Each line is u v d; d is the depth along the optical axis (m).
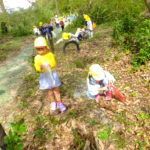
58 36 12.46
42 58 3.22
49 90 3.64
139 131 2.94
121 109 3.48
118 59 5.71
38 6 23.28
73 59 6.46
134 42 6.32
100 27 12.02
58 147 3.02
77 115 3.52
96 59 6.05
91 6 14.98
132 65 5.17
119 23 7.57
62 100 4.10
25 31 17.78
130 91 4.02
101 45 7.35
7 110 4.20
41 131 3.37
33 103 4.27
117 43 6.81
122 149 2.69
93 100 3.88
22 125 2.55
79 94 4.23
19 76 6.14
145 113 3.29
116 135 2.92
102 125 3.16
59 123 3.46
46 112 3.84
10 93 5.00
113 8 14.41
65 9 19.61
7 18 19.83
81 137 3.11
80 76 5.11
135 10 12.40
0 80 6.07
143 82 4.29
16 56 8.99
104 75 3.71
